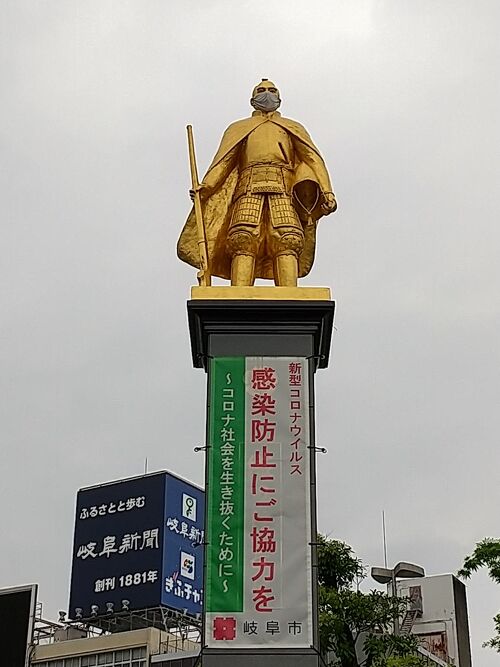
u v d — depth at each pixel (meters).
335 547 24.19
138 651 37.62
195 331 14.90
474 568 19.31
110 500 42.88
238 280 15.38
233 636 13.18
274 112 16.58
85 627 41.72
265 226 15.75
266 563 13.56
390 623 24.36
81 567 42.25
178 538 41.66
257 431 14.26
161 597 39.88
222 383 14.50
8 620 38.16
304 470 14.04
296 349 14.70
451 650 36.59
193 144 16.11
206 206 15.90
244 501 13.88
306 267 16.44
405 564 28.70
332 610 23.09
